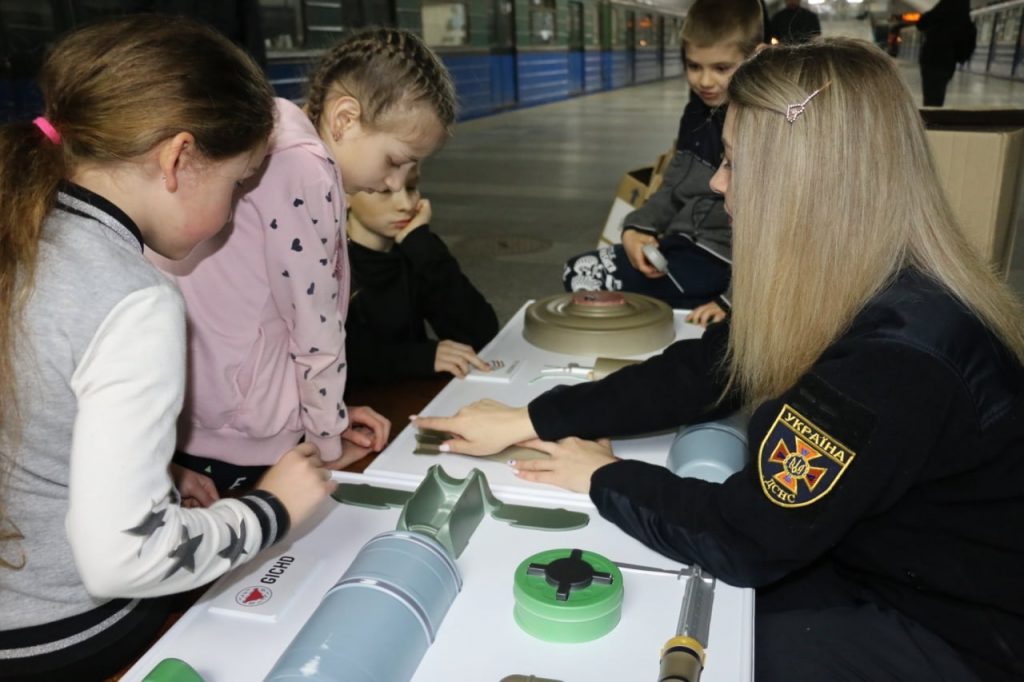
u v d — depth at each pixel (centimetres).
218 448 140
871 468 83
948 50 788
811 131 93
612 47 1870
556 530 102
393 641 75
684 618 84
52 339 77
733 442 114
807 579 106
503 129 1075
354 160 139
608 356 157
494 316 216
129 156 83
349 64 133
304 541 100
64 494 87
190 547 82
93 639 92
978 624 93
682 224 238
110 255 81
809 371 89
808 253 94
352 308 191
